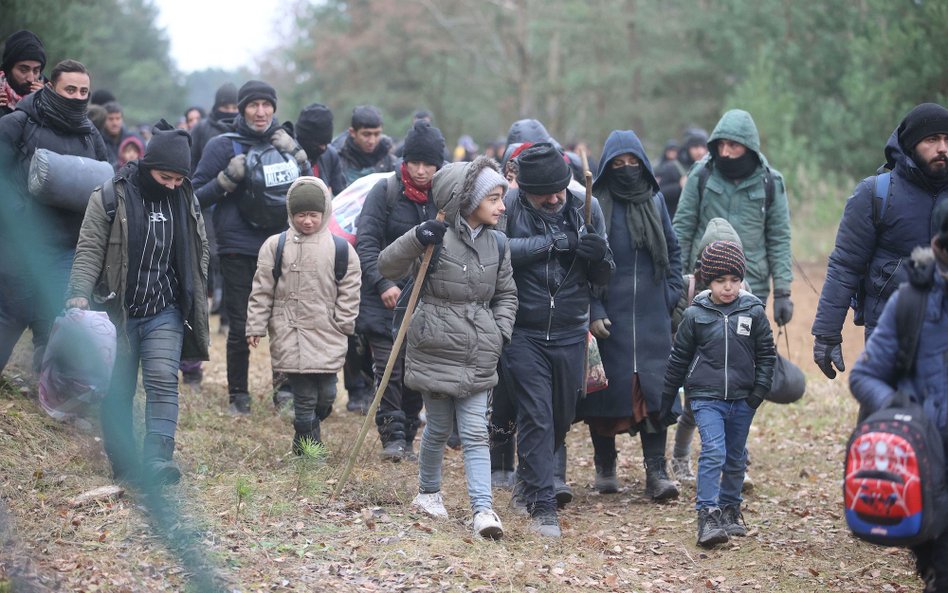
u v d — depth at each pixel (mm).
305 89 72125
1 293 9516
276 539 7949
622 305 10008
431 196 10484
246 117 11867
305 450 9422
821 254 30984
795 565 8594
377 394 9008
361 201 11648
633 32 52719
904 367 6102
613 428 10367
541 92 58438
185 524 7898
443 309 8531
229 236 11812
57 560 7129
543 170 8906
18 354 11219
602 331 9703
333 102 68062
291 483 9359
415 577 7449
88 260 8531
